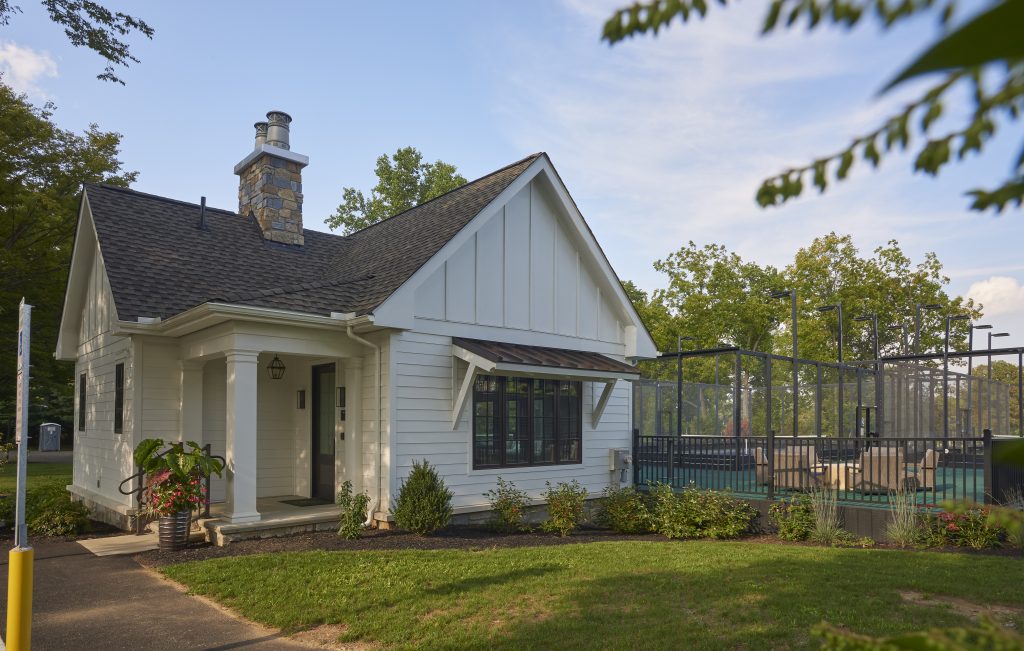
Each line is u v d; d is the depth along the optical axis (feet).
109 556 31.35
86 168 76.28
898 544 33.37
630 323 51.01
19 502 18.31
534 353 41.83
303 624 21.36
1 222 69.26
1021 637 3.90
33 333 75.36
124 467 38.99
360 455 38.24
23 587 17.87
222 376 41.52
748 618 20.74
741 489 42.98
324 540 33.32
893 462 40.50
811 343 100.99
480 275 41.91
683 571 26.71
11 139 69.10
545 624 20.45
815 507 36.32
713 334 100.42
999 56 1.53
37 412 122.83
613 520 40.96
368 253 47.42
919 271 105.60
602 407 46.83
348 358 38.65
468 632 19.97
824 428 84.28
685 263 103.55
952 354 61.62
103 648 19.88
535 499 42.98
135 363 37.81
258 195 50.83
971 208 2.68
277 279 44.47
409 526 34.78
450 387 39.60
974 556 29.60
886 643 4.09
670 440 47.16
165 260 41.63
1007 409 75.10
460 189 49.73
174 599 24.44
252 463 33.73
